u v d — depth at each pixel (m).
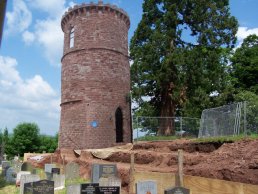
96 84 31.36
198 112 27.48
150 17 31.61
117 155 21.88
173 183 11.85
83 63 32.03
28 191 13.55
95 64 31.83
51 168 21.77
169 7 29.86
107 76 31.94
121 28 34.41
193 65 28.02
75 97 31.59
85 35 32.59
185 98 28.38
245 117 16.19
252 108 16.58
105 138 30.38
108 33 32.84
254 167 10.95
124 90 33.28
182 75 27.69
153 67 28.91
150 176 13.22
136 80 29.83
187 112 27.56
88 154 24.64
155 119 24.77
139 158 19.22
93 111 30.64
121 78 33.12
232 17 30.38
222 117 18.45
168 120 24.80
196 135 24.59
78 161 24.22
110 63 32.38
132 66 30.22
